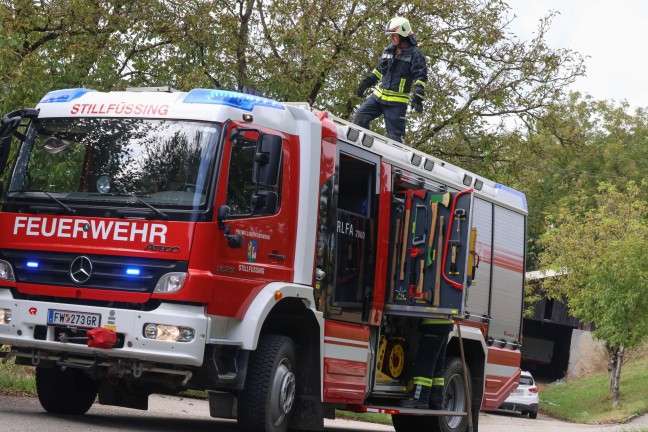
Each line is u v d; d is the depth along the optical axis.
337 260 11.16
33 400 12.57
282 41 24.41
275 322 10.82
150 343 9.11
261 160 9.63
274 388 10.09
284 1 24.84
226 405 9.98
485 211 14.97
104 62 24.19
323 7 24.62
